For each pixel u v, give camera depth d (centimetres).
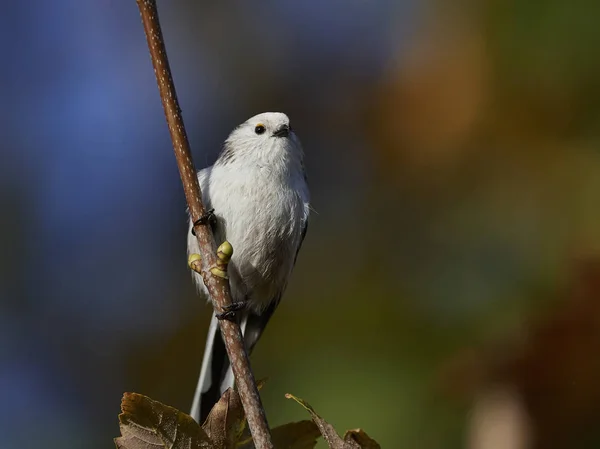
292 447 572
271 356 1034
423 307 1022
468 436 851
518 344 874
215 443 552
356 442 544
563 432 820
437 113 1070
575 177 1002
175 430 548
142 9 625
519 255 1002
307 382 974
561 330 863
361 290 1071
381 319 1025
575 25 976
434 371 938
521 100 1019
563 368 843
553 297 927
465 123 1047
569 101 996
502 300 991
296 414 952
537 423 827
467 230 1045
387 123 1109
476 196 1047
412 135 1084
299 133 1312
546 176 1011
